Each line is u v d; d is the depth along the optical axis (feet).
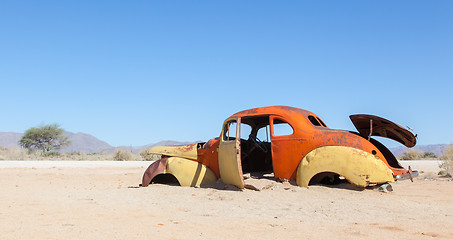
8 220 18.76
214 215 20.93
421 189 34.47
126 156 123.65
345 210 21.98
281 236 15.87
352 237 15.79
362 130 30.81
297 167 28.50
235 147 28.99
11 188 35.14
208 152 33.04
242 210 22.34
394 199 24.85
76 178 48.21
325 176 29.30
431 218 20.18
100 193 30.09
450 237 15.96
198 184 32.01
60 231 16.24
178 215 20.83
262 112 30.48
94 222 18.45
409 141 29.84
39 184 39.65
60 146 214.28
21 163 83.30
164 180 36.47
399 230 17.28
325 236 15.93
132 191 30.66
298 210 22.15
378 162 26.37
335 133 27.81
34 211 21.66
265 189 28.14
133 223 18.33
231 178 29.73
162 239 15.06
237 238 15.43
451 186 37.24
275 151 29.60
